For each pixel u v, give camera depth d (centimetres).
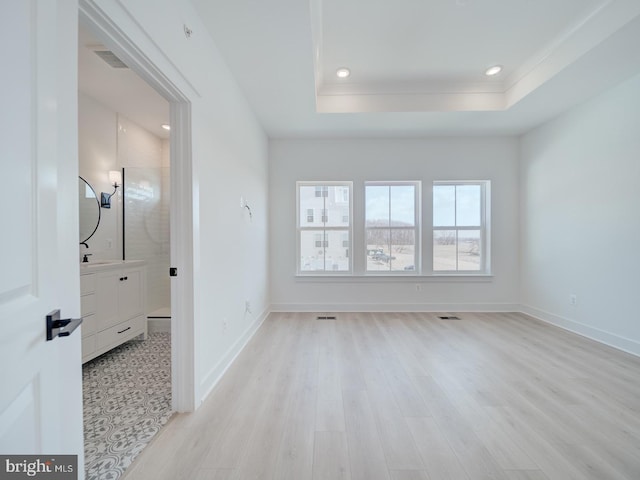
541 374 227
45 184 75
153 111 334
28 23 68
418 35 249
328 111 339
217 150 220
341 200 437
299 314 409
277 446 148
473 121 365
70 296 93
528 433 158
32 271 70
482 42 259
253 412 177
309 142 425
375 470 132
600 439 153
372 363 247
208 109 203
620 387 207
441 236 430
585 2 212
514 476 129
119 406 184
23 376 66
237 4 178
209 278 204
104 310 255
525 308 409
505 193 420
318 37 245
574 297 329
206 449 145
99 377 227
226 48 220
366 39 254
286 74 255
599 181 298
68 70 93
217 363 218
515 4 215
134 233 356
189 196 175
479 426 164
